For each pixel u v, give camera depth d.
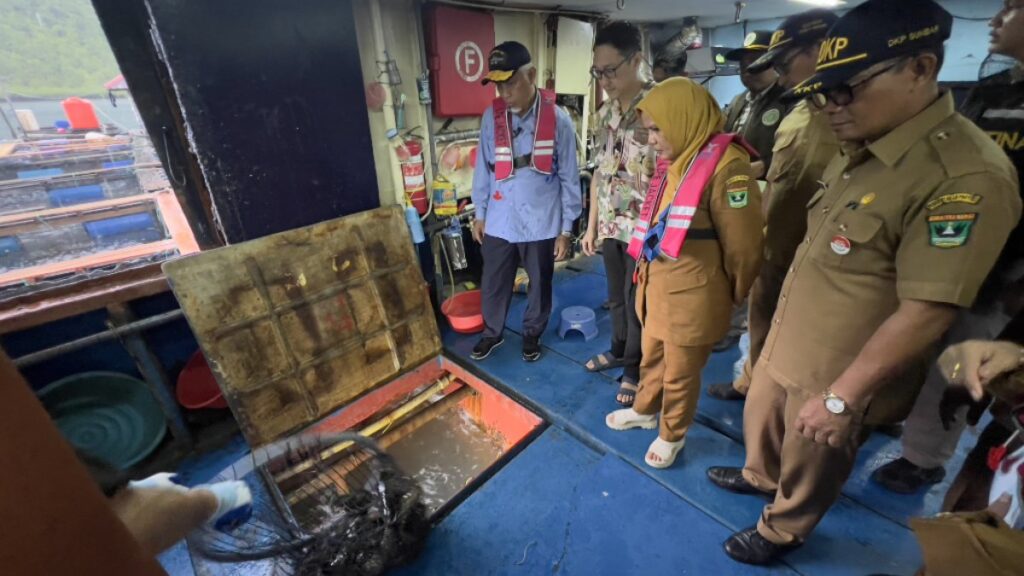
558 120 2.00
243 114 1.71
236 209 1.78
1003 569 0.59
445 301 2.79
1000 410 0.81
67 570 0.32
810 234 1.03
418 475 2.12
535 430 1.93
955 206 0.72
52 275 1.63
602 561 1.36
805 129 1.54
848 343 0.93
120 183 2.02
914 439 1.44
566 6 2.67
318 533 1.26
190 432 1.87
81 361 1.73
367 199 2.19
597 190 2.00
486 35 2.49
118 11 1.51
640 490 1.58
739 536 1.34
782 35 1.58
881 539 1.35
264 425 1.85
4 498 0.29
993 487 0.74
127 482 0.62
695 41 3.78
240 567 1.40
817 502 1.12
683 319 1.30
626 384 2.02
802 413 0.92
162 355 1.90
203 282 1.69
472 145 2.73
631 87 1.67
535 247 2.16
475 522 1.51
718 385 2.04
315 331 1.99
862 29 0.75
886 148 0.82
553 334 2.65
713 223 1.21
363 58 2.09
